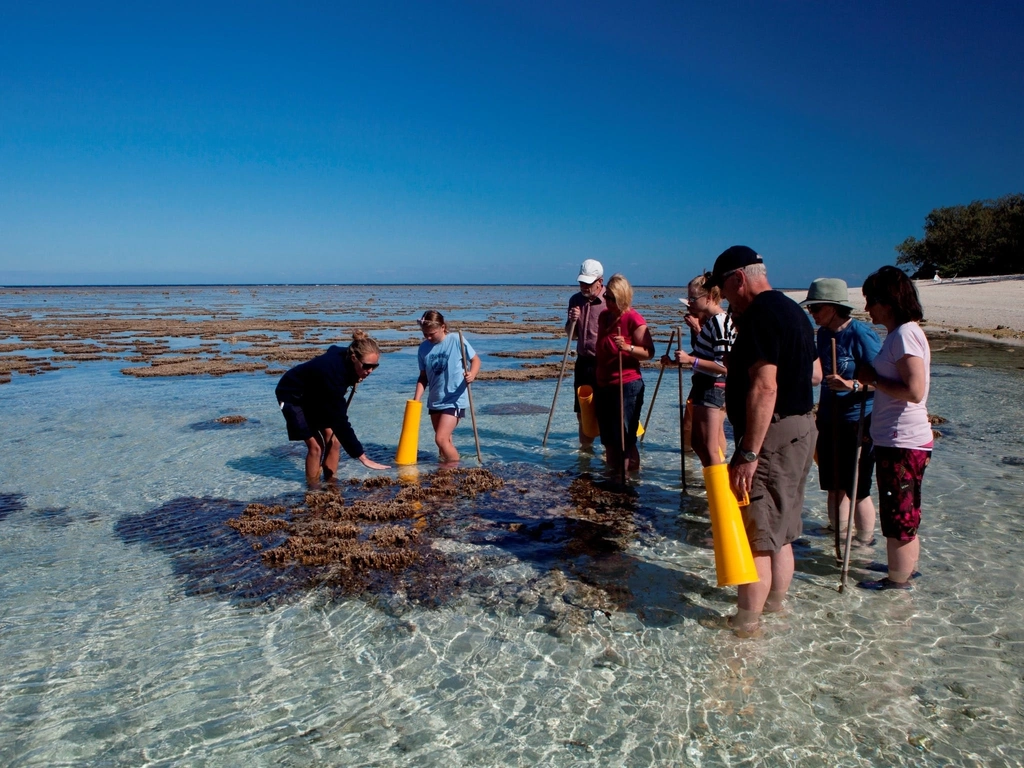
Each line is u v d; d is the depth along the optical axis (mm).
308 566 5844
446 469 8875
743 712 3805
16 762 3467
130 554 6215
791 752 3482
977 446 9594
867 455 5867
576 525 6770
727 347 6426
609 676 4176
